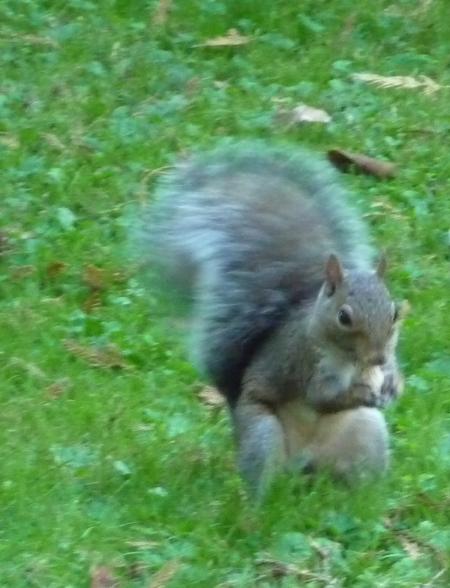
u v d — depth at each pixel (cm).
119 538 959
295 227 1025
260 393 984
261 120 1468
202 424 1101
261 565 943
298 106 1491
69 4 1623
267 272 1001
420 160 1441
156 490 1009
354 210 1089
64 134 1430
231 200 1039
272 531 971
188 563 945
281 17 1642
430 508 1006
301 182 1067
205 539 957
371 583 929
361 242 1053
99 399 1118
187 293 1059
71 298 1241
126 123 1455
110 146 1417
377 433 990
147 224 1091
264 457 975
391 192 1391
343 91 1528
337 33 1631
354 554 956
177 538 967
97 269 1258
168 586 916
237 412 993
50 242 1297
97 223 1328
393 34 1639
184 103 1490
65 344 1180
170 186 1083
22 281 1252
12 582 918
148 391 1138
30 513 977
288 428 991
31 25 1588
